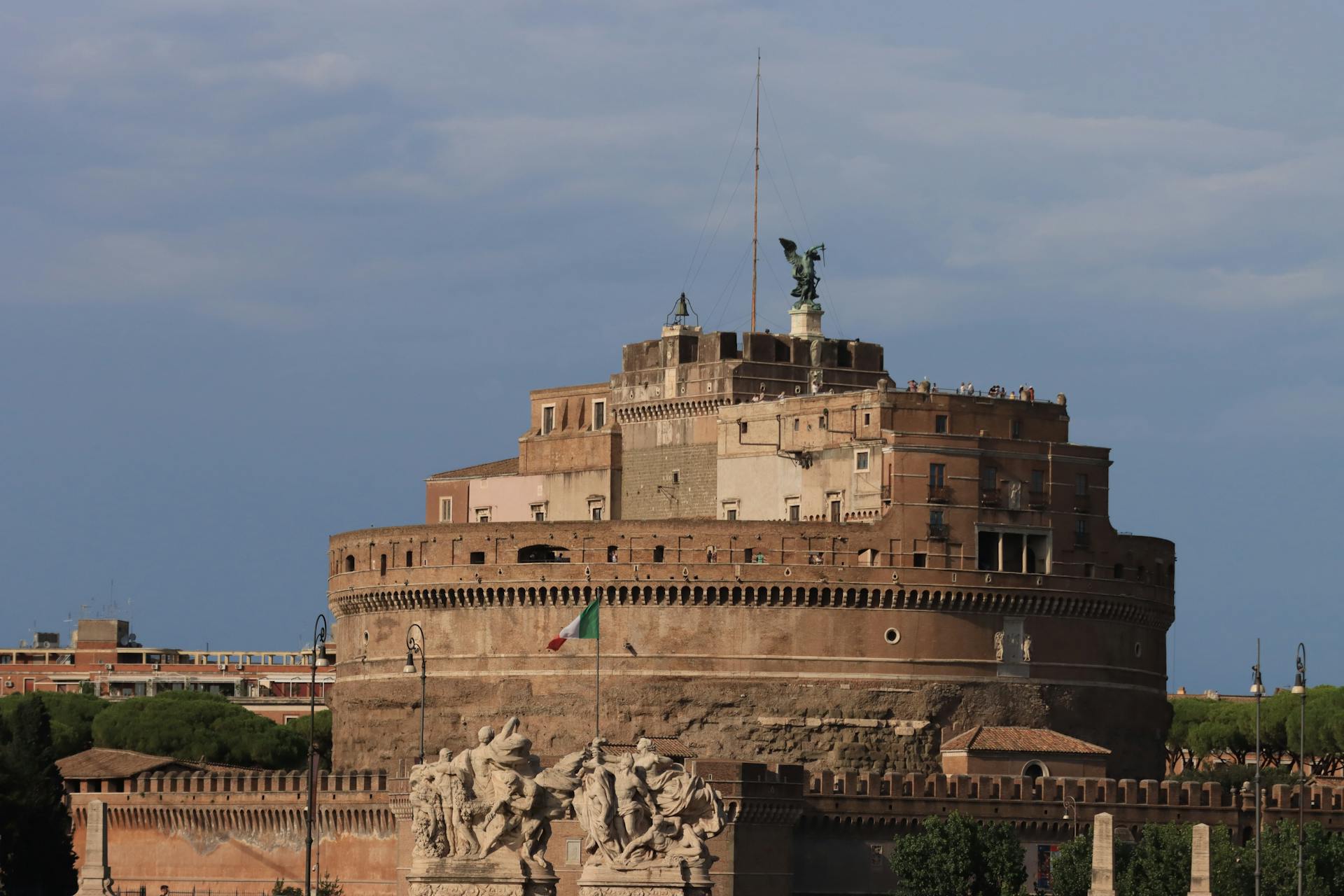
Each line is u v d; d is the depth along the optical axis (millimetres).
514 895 155625
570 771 168375
